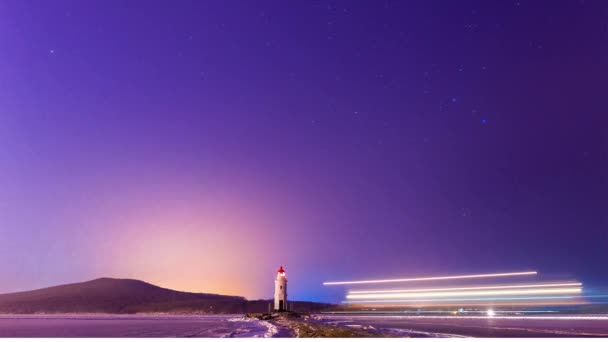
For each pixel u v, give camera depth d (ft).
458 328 133.80
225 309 529.04
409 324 165.48
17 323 239.71
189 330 149.59
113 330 156.15
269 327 155.33
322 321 197.36
